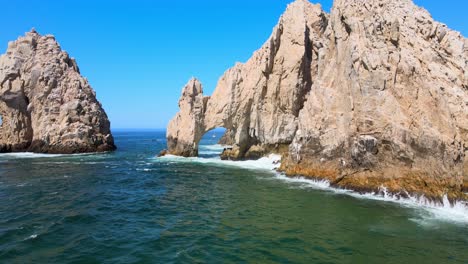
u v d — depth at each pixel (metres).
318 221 22.34
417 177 29.22
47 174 43.59
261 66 55.81
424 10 37.00
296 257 16.48
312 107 39.69
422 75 31.09
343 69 36.88
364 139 31.95
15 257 16.42
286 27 55.44
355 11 36.66
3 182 37.56
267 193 31.20
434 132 28.84
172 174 43.47
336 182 33.72
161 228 21.20
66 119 72.00
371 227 21.11
